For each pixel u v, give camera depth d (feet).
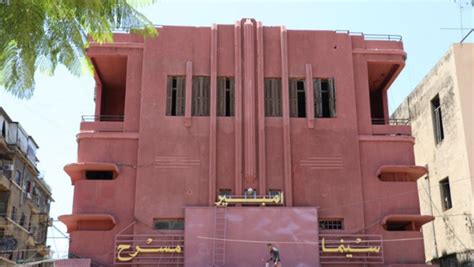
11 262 120.78
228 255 83.71
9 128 142.51
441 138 113.09
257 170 89.81
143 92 92.58
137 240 84.89
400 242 87.30
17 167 143.84
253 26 96.99
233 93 94.07
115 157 89.97
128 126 91.81
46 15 23.31
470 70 104.17
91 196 87.40
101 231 85.66
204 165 89.51
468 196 99.09
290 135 91.66
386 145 93.20
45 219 164.96
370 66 99.96
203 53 95.50
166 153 89.71
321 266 85.05
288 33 97.04
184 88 93.81
